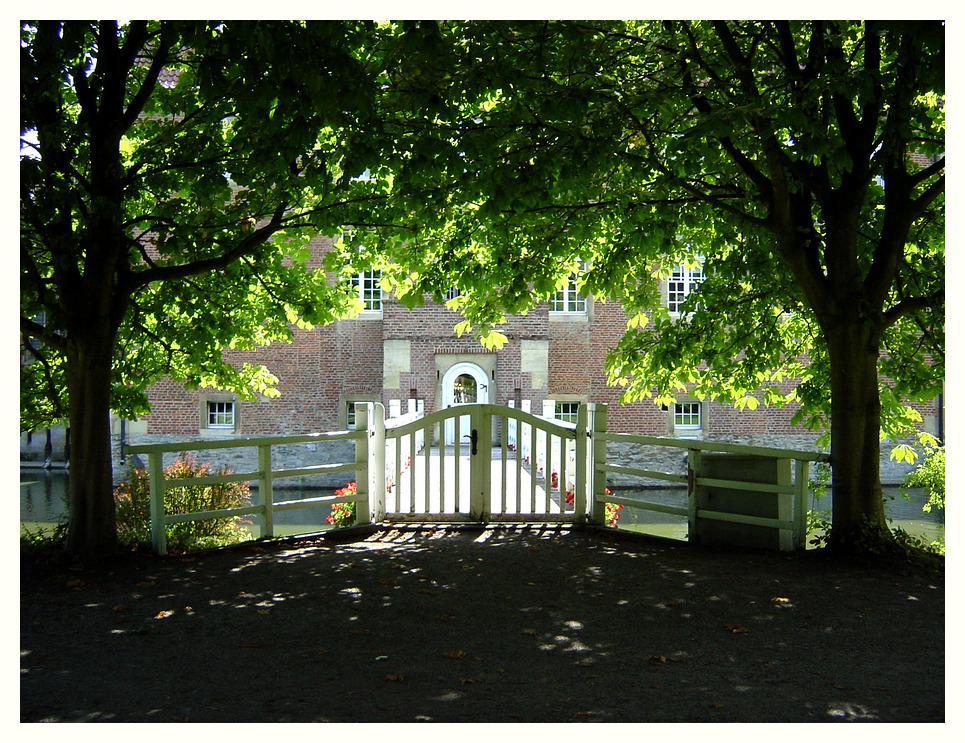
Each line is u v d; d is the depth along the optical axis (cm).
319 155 803
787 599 648
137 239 867
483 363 2353
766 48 878
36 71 688
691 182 931
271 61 591
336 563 771
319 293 1145
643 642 539
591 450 985
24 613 601
